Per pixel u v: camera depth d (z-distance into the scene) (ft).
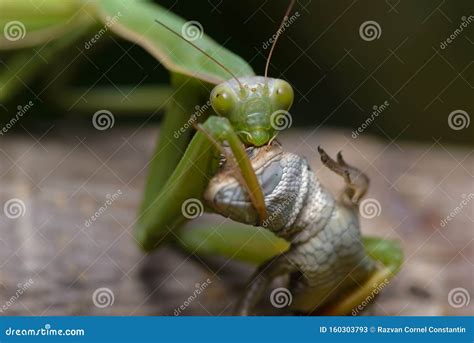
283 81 0.43
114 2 0.48
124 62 0.62
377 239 0.45
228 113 0.42
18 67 0.57
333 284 0.43
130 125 0.64
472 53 0.62
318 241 0.42
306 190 0.42
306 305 0.44
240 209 0.42
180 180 0.42
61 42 0.57
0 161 0.56
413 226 0.55
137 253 0.51
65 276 0.48
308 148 0.60
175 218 0.44
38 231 0.51
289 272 0.44
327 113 0.63
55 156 0.57
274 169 0.42
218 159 0.42
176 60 0.45
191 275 0.50
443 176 0.59
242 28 0.60
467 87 0.63
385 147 0.62
